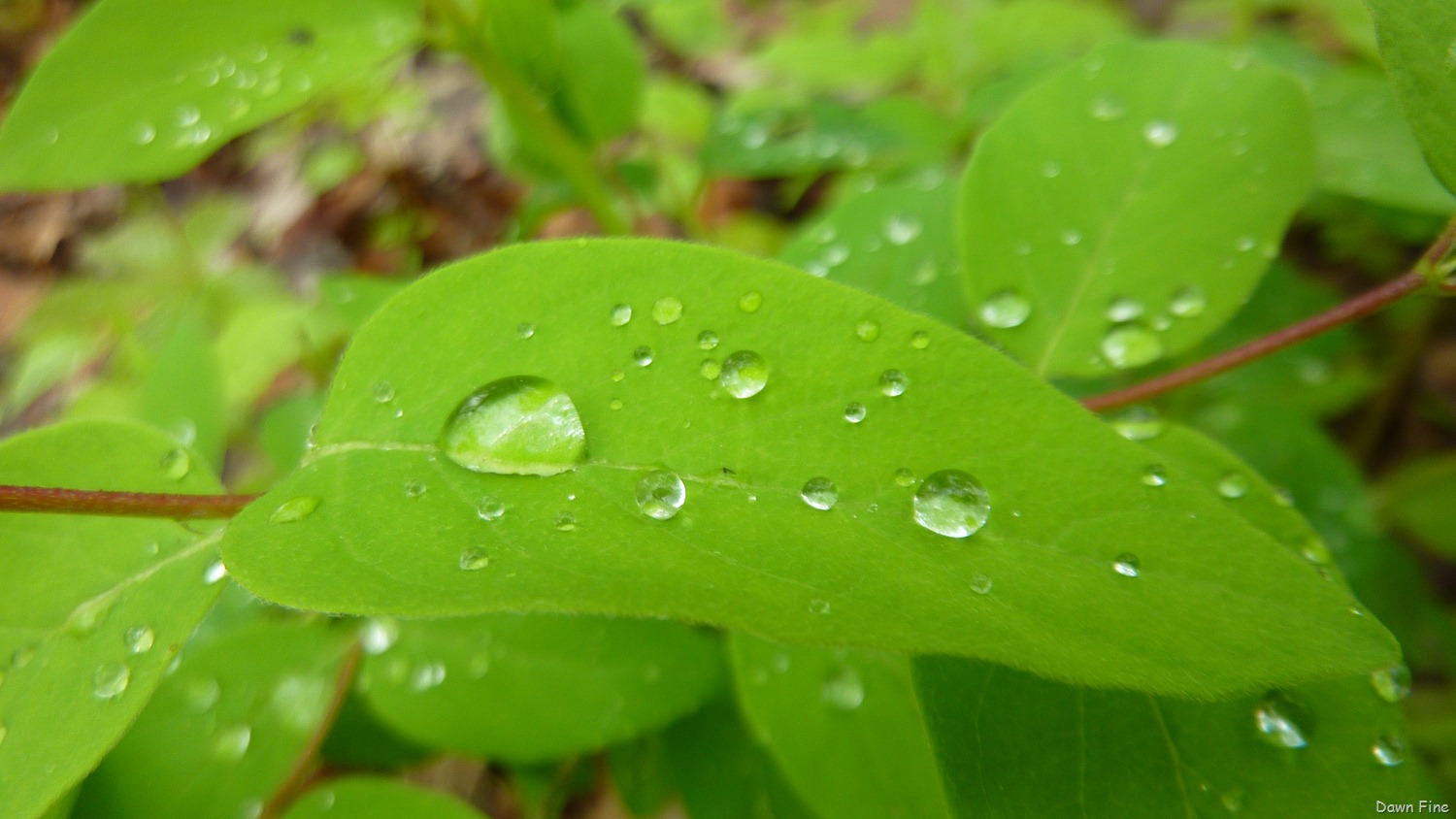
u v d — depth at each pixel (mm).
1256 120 99
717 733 113
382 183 276
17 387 256
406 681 109
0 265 284
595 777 153
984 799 79
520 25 116
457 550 75
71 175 97
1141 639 71
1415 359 172
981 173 99
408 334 82
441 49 112
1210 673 70
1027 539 73
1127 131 100
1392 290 90
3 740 79
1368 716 80
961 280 100
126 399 236
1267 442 133
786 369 77
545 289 81
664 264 80
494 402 79
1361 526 129
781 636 71
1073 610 71
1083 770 79
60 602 83
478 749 108
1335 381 160
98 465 87
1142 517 73
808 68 216
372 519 77
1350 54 197
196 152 99
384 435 80
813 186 253
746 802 111
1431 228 155
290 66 103
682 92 234
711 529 75
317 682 110
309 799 104
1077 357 96
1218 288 96
